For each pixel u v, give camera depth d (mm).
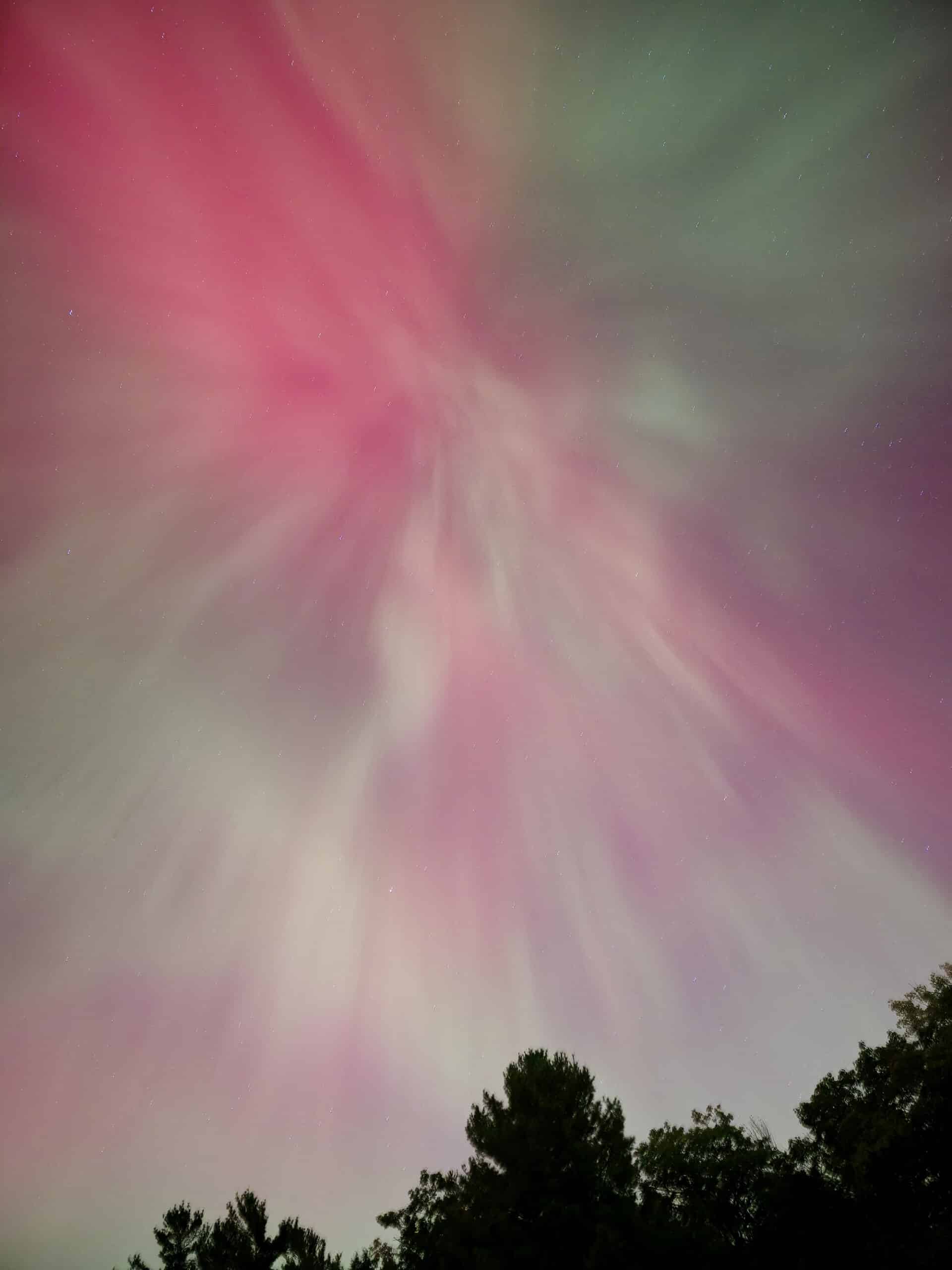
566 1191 18828
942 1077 20625
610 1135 20266
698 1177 21656
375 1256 20094
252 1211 21094
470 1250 17906
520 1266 17219
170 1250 21078
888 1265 18234
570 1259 17406
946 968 22922
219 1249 20516
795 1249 19391
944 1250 17781
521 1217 18734
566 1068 21625
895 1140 20047
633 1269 16172
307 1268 19438
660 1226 17922
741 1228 20641
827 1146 22172
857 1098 22578
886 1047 22891
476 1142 20609
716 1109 23297
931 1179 20328
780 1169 21281
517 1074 21609
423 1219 20094
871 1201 20312
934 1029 22141
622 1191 19562
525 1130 19859
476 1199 19250
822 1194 20406
